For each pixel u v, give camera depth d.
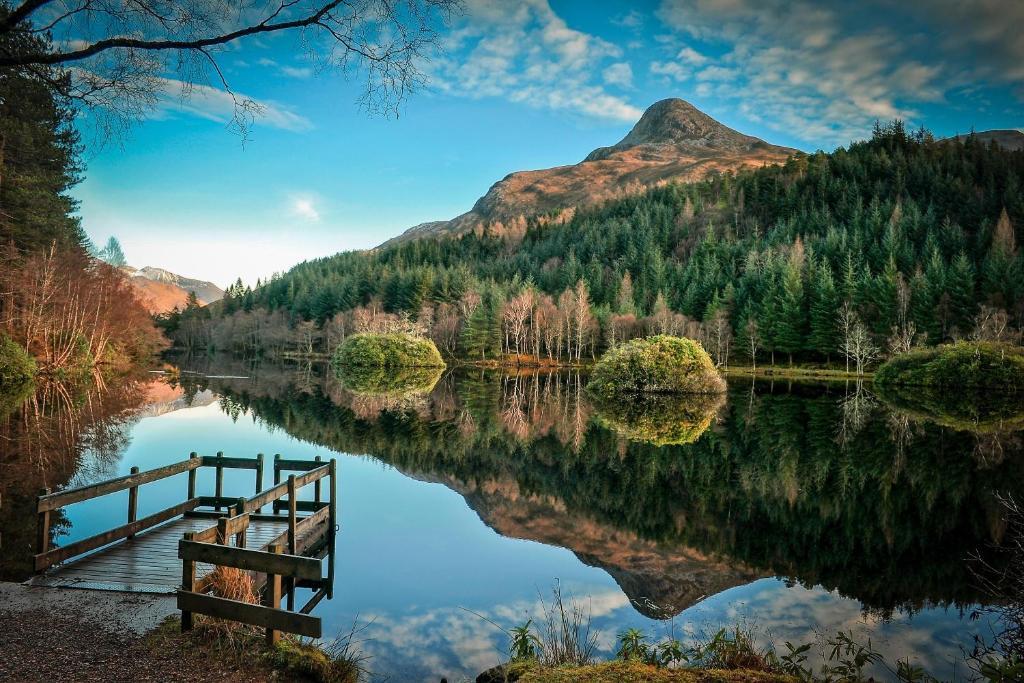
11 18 4.18
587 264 127.62
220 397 36.59
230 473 16.61
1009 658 4.48
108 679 5.16
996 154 128.62
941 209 107.81
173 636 6.09
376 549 10.73
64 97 5.01
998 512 12.77
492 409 33.31
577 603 8.16
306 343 106.12
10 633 6.05
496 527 12.11
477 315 85.06
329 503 11.58
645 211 149.38
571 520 12.61
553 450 20.94
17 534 10.18
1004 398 38.34
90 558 8.73
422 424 27.06
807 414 30.75
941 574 9.27
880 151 143.25
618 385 40.50
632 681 4.68
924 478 16.00
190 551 6.28
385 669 6.16
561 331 84.38
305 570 5.82
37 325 38.25
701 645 6.39
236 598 7.22
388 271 111.56
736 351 77.81
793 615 7.71
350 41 5.02
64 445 18.88
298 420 27.33
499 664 5.93
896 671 6.00
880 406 34.31
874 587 8.73
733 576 9.25
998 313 60.41
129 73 4.95
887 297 68.38
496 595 8.47
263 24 4.79
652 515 12.98
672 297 92.12
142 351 65.69
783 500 14.12
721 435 23.95
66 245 44.09
